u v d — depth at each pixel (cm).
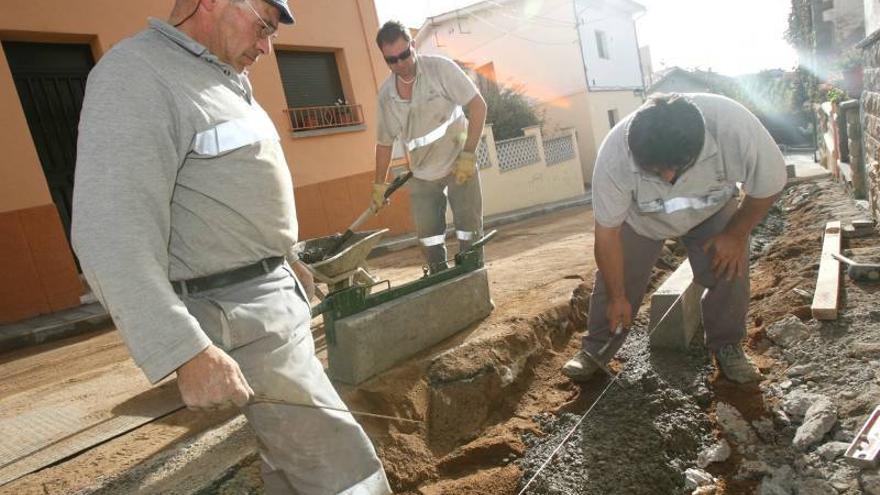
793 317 372
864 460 248
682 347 379
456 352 340
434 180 393
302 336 182
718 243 296
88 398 342
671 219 289
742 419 315
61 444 271
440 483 276
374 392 299
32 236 645
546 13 1761
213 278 166
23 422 310
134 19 752
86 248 130
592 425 316
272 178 169
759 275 517
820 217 657
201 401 138
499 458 295
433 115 366
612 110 1989
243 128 162
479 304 392
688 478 285
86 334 591
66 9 693
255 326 165
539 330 388
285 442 174
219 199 159
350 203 991
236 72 176
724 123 257
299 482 182
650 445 300
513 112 1625
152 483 229
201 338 139
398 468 273
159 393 331
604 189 269
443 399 316
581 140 1814
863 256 448
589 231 805
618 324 312
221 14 164
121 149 135
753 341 385
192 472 235
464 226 404
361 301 315
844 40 1402
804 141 2508
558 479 282
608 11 1967
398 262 798
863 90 615
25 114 700
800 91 2302
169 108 147
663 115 225
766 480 271
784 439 295
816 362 333
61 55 727
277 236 175
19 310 636
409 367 322
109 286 130
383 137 392
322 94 1010
